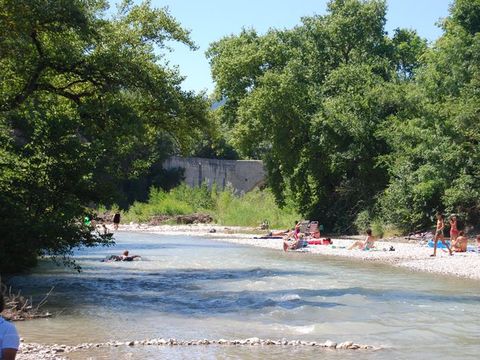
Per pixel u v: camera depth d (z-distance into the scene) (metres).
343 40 55.41
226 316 13.25
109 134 21.48
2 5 19.77
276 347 10.27
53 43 22.86
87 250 32.91
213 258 28.42
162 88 25.12
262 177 76.88
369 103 46.84
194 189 73.38
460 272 21.98
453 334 11.50
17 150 18.14
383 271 22.84
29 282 19.02
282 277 20.73
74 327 11.91
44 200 18.17
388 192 42.75
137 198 76.12
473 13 45.12
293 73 49.06
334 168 47.28
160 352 9.78
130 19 26.41
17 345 5.43
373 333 11.59
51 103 23.69
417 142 42.69
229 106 54.31
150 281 19.52
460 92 41.34
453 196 37.44
